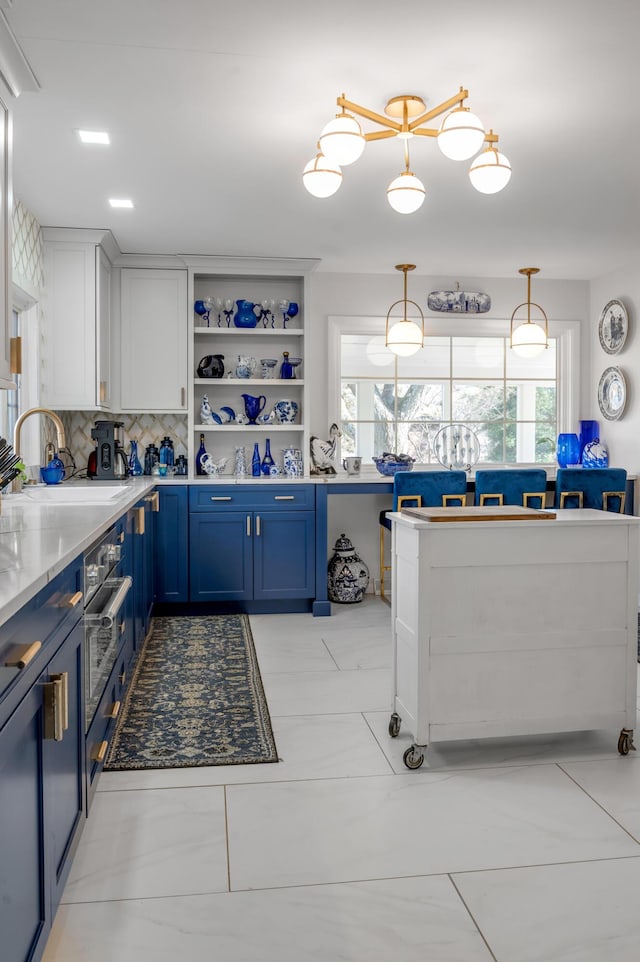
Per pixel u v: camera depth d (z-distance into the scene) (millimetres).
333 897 1795
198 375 5023
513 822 2156
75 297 4332
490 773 2482
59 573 1578
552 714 2572
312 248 4684
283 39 2225
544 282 5617
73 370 4344
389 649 4004
